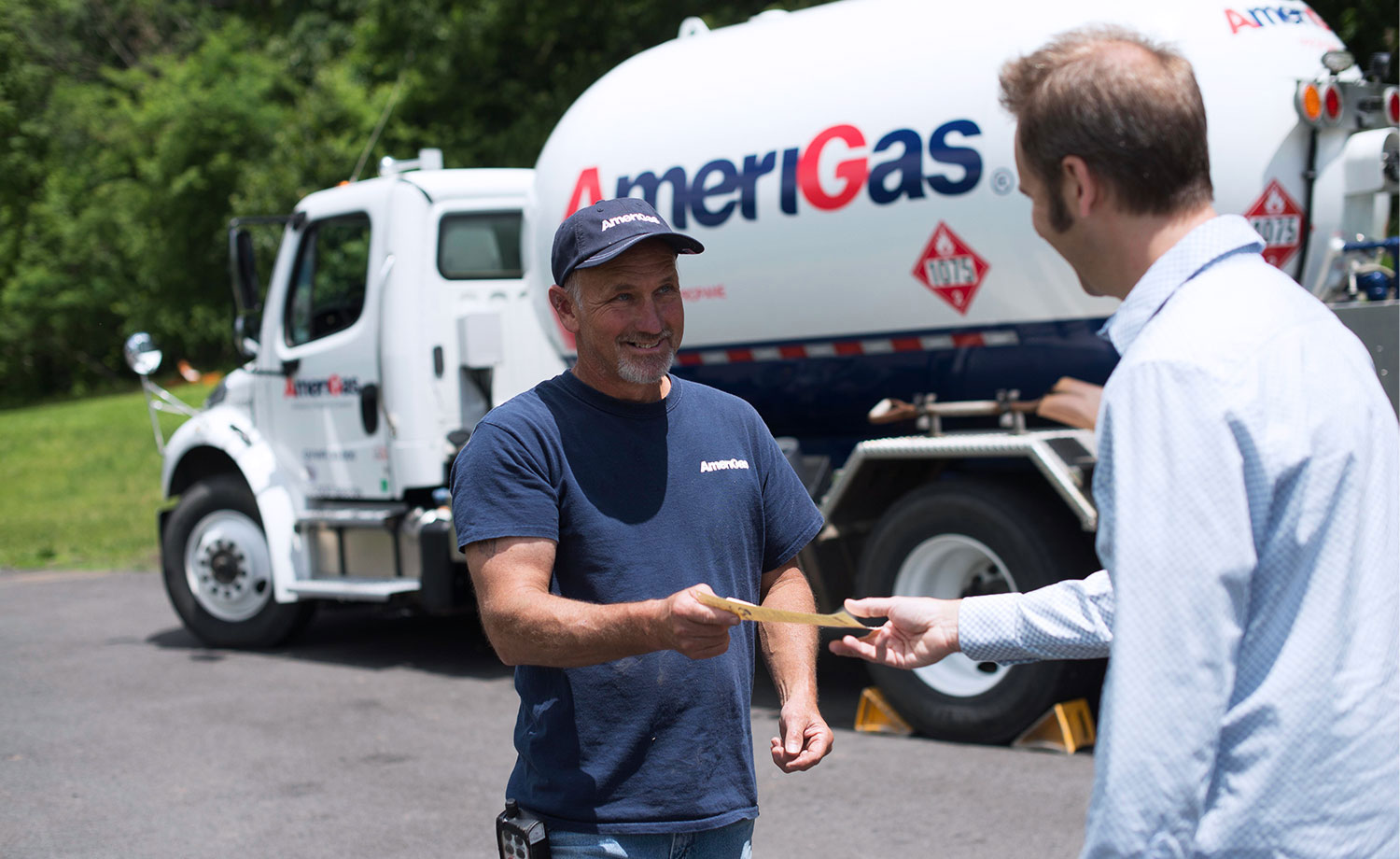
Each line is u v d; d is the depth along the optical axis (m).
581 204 6.09
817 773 4.86
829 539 5.49
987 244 4.99
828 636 5.50
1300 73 4.80
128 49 40.66
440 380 6.95
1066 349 5.05
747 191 5.57
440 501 6.82
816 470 5.79
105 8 40.12
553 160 6.28
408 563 6.88
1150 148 1.56
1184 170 1.58
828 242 5.38
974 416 5.45
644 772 2.15
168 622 8.60
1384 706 1.49
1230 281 1.54
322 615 8.94
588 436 2.22
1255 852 1.46
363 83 26.41
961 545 5.14
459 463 2.21
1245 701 1.47
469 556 2.18
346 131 25.27
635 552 2.19
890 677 5.32
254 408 7.64
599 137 6.07
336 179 24.88
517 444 2.17
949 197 5.05
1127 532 1.47
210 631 7.60
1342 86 4.84
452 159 23.64
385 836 4.37
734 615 1.83
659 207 5.82
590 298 2.23
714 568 2.25
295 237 7.38
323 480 7.30
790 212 5.46
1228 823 1.47
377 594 6.77
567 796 2.15
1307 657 1.46
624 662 2.17
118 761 5.33
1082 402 5.03
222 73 29.52
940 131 5.07
